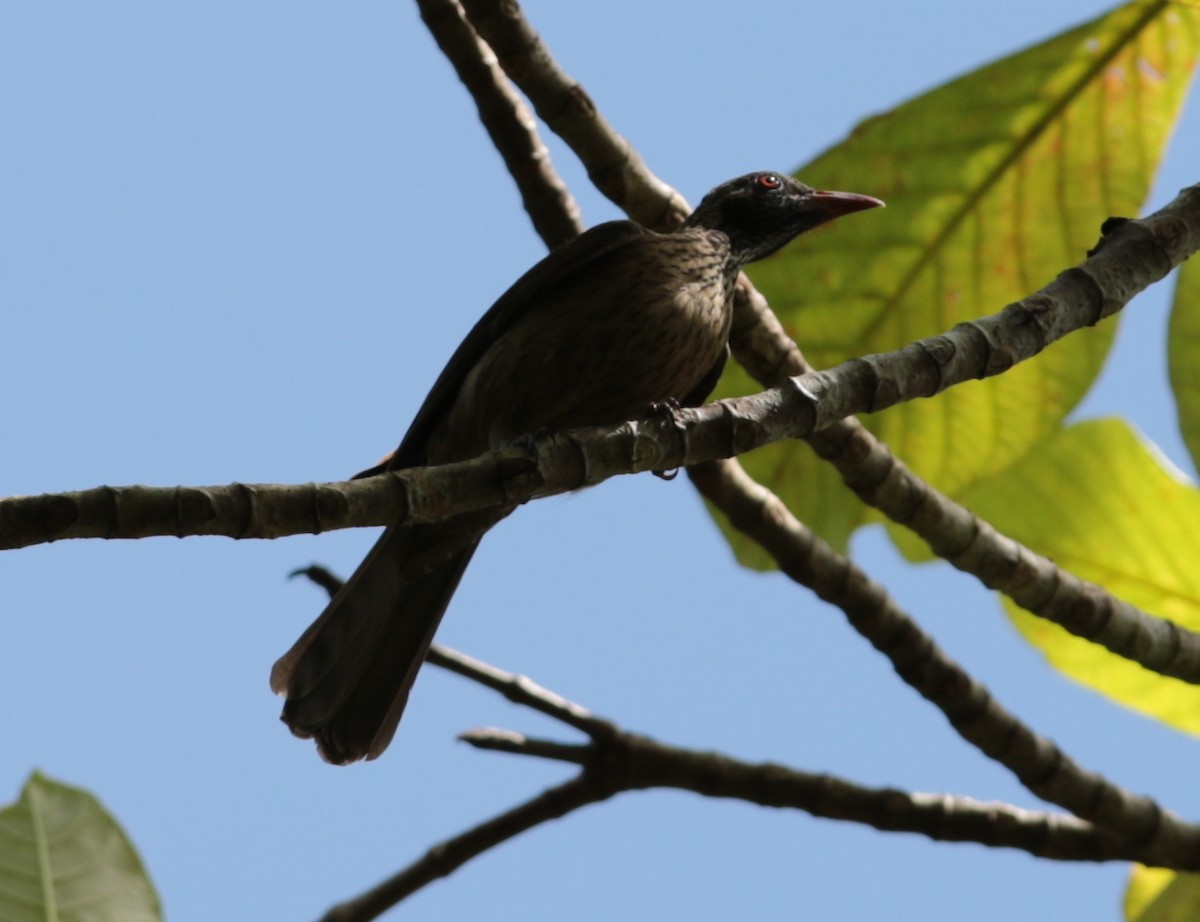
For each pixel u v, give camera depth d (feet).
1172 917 36.50
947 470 35.60
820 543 34.12
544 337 32.68
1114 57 33.42
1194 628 36.14
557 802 34.35
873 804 34.37
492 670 33.99
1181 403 32.37
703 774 34.17
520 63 31.17
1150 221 28.25
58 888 24.70
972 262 35.09
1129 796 34.40
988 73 33.63
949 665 34.22
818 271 35.53
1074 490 35.86
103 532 20.62
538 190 33.99
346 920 34.17
